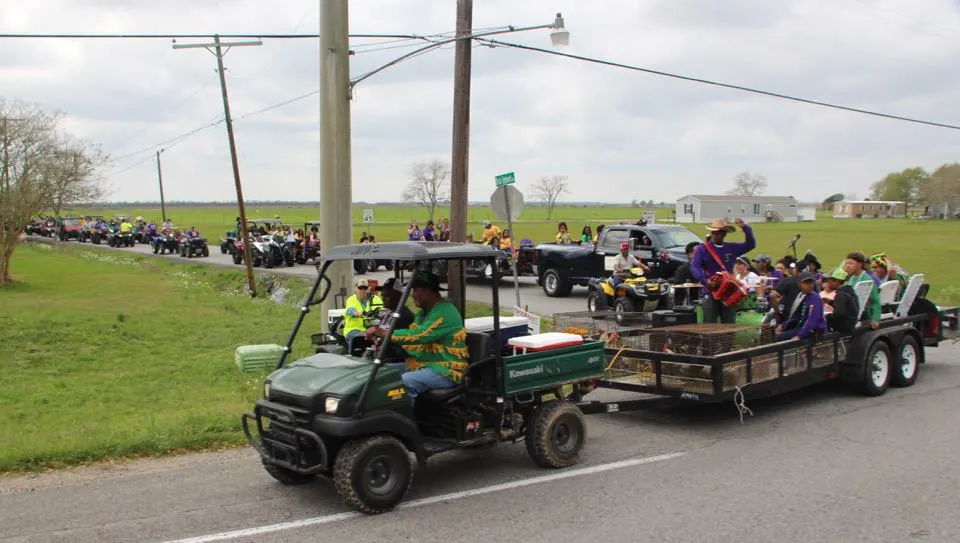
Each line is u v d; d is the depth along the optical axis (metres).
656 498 5.91
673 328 8.48
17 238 27.70
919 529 5.23
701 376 7.79
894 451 7.15
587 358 7.03
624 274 17.02
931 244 46.19
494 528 5.30
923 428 7.98
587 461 6.97
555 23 12.62
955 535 5.12
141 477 6.50
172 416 8.48
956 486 6.12
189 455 7.21
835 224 91.50
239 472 6.66
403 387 5.80
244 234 27.78
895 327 9.95
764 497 5.90
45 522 5.40
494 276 6.38
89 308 20.44
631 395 9.68
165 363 12.84
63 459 6.88
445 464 6.98
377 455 5.55
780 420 8.48
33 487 6.20
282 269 35.09
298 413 5.63
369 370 5.78
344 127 12.11
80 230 69.19
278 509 5.70
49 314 18.30
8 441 7.37
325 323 12.04
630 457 7.09
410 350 6.28
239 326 17.39
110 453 7.08
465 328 7.14
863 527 5.27
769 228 76.25
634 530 5.24
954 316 11.19
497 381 6.32
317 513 5.62
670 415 8.86
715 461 6.92
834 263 33.25
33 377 11.61
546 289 22.66
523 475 6.58
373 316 8.23
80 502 5.84
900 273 11.16
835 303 9.28
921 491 6.01
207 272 35.19
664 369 8.08
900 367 10.01
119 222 66.50
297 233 38.62
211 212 185.12
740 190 149.00
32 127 27.73
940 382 10.46
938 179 119.00
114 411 9.04
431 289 6.29
